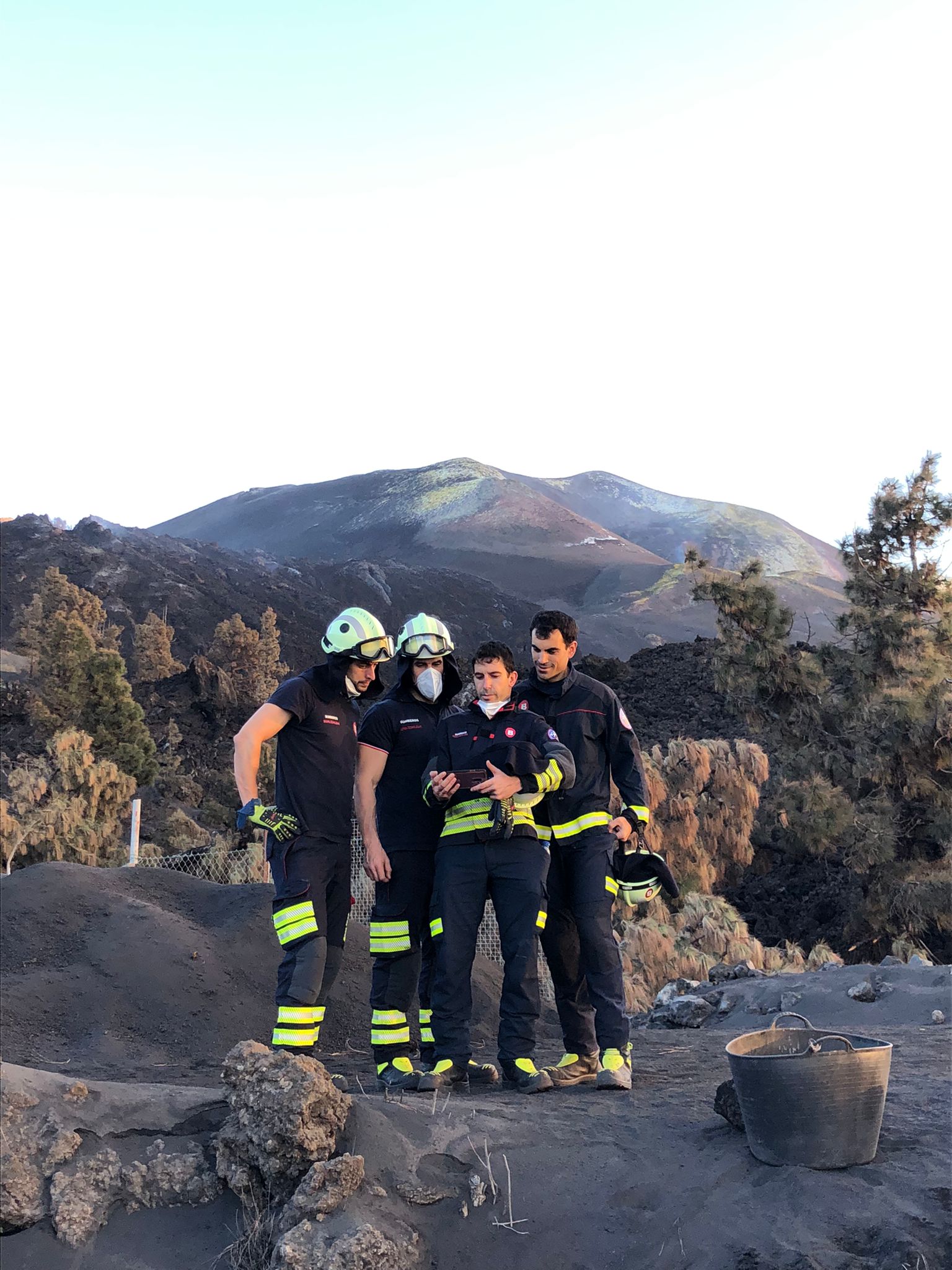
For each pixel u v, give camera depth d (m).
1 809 22.92
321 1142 3.37
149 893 8.34
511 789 4.59
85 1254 3.13
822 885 19.92
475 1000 7.68
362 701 5.07
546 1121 4.02
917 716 17.81
